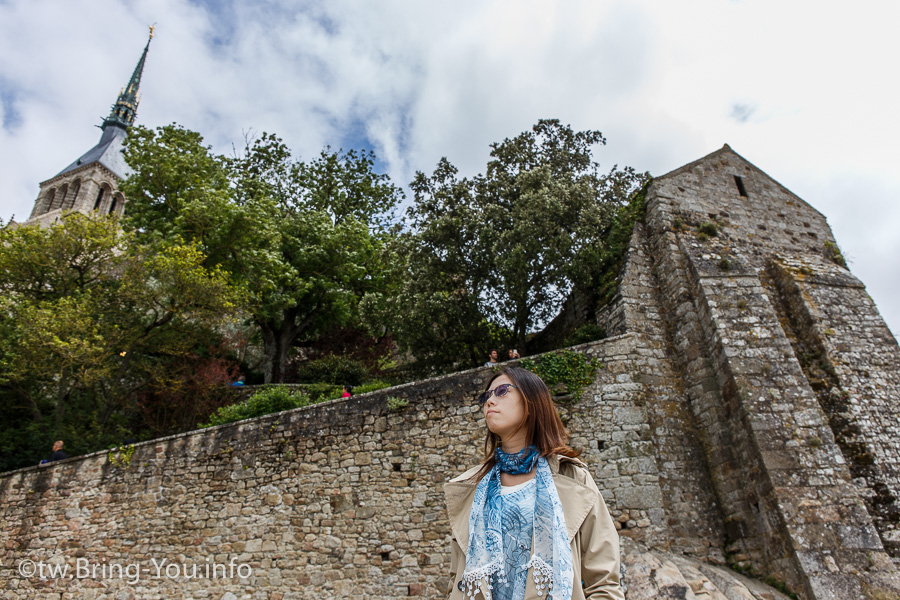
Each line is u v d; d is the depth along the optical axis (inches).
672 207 581.6
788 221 612.4
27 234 626.5
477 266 625.3
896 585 351.3
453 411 447.2
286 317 879.1
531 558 91.6
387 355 922.7
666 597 322.7
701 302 498.3
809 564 360.5
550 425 110.1
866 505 423.8
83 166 2069.4
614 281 560.1
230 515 442.0
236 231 757.9
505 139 713.0
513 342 625.9
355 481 436.5
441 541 407.8
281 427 466.3
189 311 652.1
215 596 416.2
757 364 450.6
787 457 403.2
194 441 473.7
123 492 467.8
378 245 948.0
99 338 553.3
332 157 1034.7
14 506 485.1
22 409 608.1
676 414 473.4
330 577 408.5
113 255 657.6
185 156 793.6
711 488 441.7
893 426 461.1
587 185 639.8
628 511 412.8
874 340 505.7
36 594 445.7
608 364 468.8
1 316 589.6
